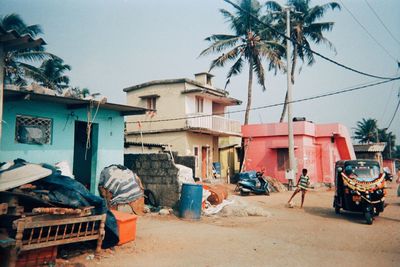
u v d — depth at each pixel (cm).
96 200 652
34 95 923
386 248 730
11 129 944
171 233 843
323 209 1364
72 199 624
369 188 1063
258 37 2764
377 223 1044
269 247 730
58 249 638
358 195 1066
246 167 2667
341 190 1190
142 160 1282
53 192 620
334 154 2698
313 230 927
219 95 2411
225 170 2739
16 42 633
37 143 1004
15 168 647
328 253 687
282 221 1070
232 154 2859
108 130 1246
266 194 1903
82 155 1303
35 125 1005
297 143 2462
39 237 558
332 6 2941
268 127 2597
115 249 677
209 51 2714
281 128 2534
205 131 2278
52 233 630
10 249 511
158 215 1091
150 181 1247
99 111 1213
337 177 1215
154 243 736
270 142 2588
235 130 2627
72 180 668
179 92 2283
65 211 583
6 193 578
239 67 2906
